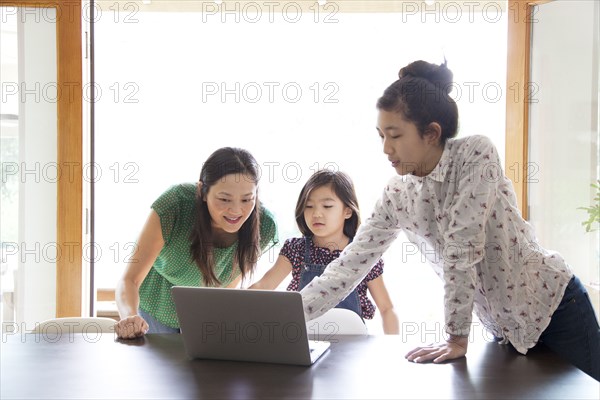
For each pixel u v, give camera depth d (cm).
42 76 327
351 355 172
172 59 516
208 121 524
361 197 538
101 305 385
